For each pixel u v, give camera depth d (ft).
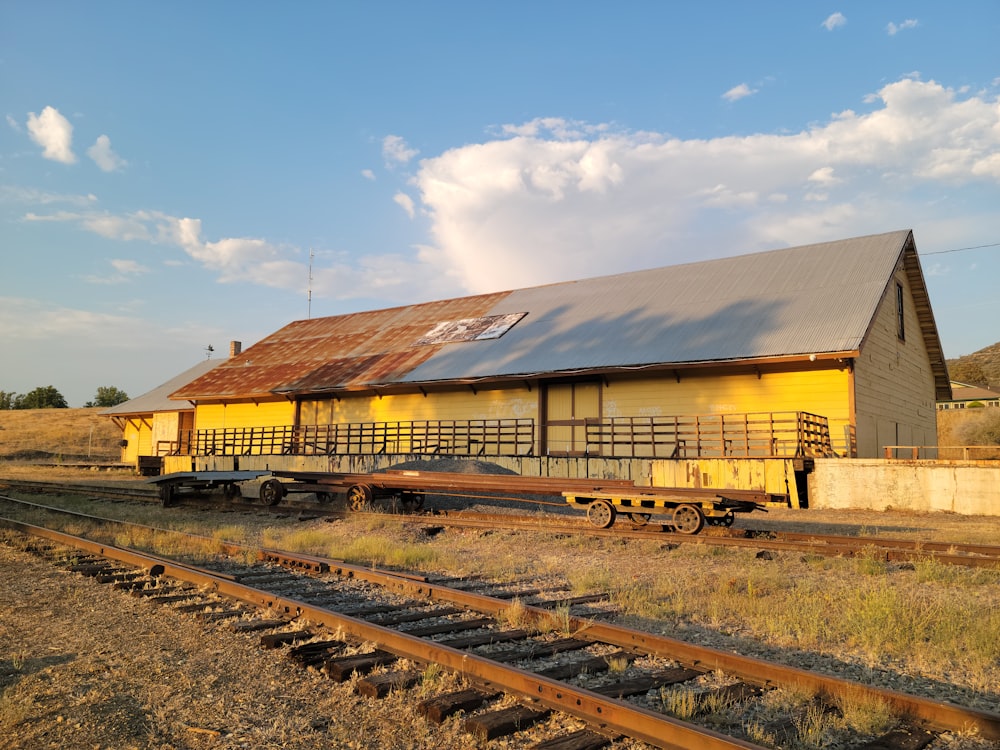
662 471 71.26
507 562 37.17
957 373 358.84
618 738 14.21
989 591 29.53
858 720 14.92
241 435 122.21
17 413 298.15
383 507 62.08
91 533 46.50
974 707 16.85
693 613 25.95
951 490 62.23
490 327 107.14
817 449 71.46
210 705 16.30
